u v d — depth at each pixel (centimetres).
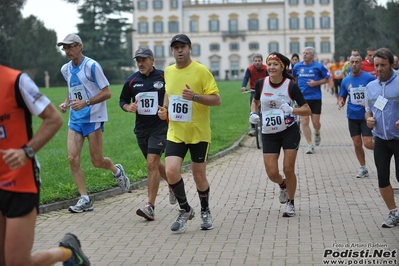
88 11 8838
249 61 11212
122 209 969
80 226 862
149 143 899
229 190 1112
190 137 805
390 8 2794
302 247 733
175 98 804
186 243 766
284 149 881
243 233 807
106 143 1814
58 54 7969
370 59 1520
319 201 1001
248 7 11119
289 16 11056
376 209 930
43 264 520
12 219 496
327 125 2288
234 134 1958
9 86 492
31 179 502
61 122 502
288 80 881
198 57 11262
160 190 1113
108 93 941
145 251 735
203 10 11188
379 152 817
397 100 793
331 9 10981
